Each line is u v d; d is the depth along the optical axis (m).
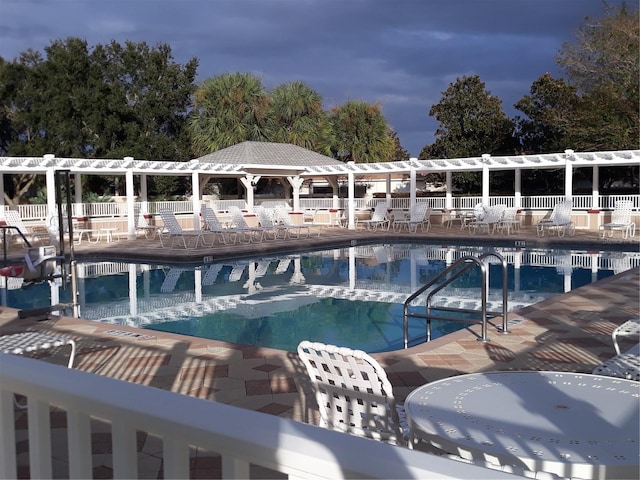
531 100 29.98
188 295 11.07
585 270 13.40
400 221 21.77
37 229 19.36
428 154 33.00
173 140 31.84
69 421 1.23
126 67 31.38
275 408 4.41
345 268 14.21
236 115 31.34
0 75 29.25
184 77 32.03
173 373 5.29
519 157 20.28
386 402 2.69
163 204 22.97
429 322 6.95
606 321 7.21
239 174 22.84
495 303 9.92
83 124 29.67
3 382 1.35
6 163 16.80
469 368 5.40
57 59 29.33
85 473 1.22
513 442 2.20
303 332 8.33
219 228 17.25
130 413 1.10
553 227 21.02
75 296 8.07
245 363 5.57
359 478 0.87
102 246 16.86
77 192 20.69
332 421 2.96
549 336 6.51
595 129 25.33
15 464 1.44
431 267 14.25
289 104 32.41
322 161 24.86
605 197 21.28
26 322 7.55
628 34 25.30
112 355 5.91
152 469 3.22
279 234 20.59
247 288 11.72
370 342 7.74
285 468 0.94
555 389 2.82
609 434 2.26
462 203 24.47
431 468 0.84
